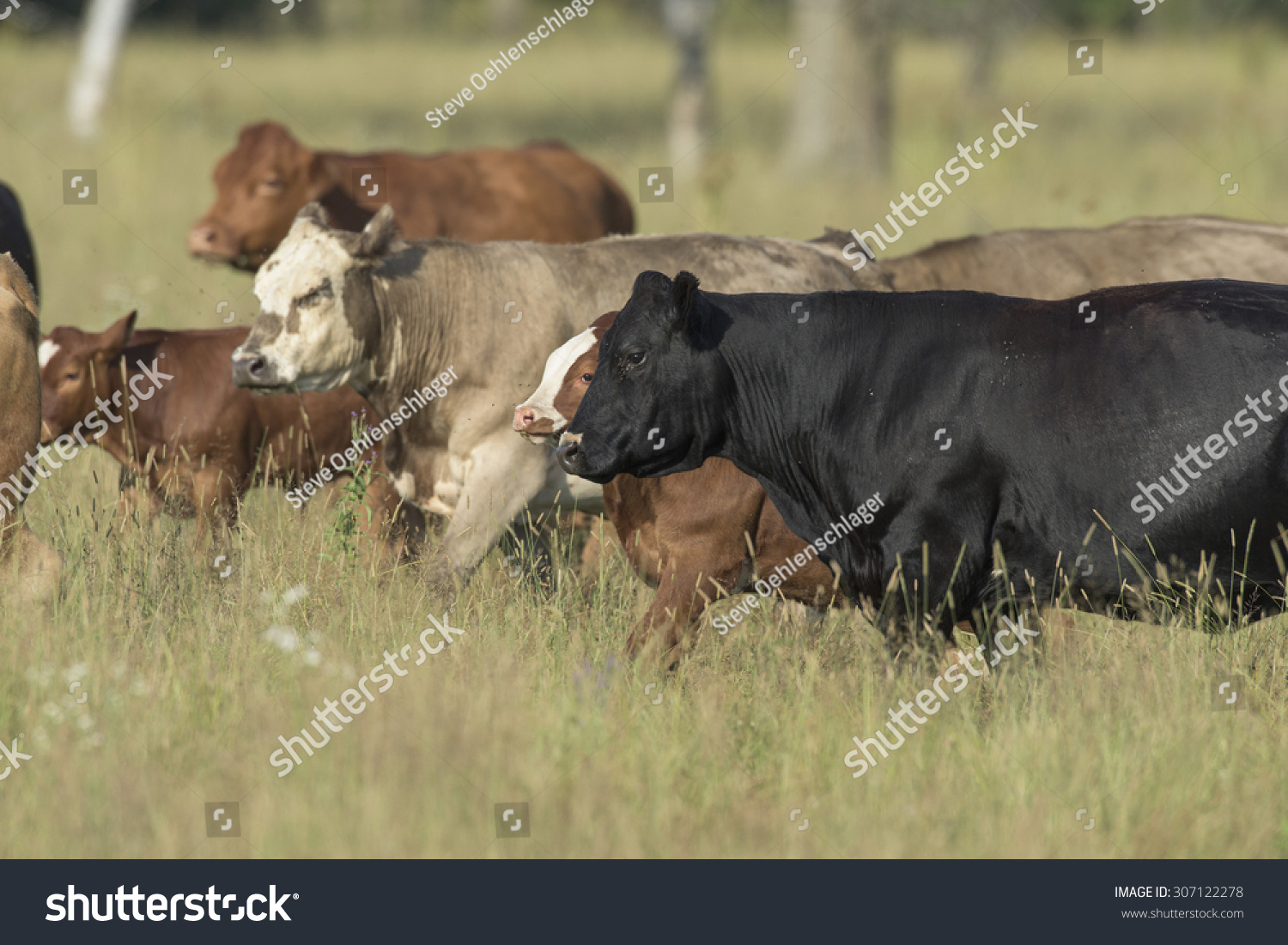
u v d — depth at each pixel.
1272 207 26.44
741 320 9.62
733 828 8.34
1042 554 9.46
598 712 9.16
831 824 8.34
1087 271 13.66
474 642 10.37
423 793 8.48
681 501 10.48
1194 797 8.46
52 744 8.84
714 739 9.02
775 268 12.20
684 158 38.03
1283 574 9.18
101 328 18.55
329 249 11.04
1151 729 8.99
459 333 11.49
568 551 12.31
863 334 9.59
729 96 54.72
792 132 37.72
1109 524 9.24
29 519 12.46
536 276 11.73
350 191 17.47
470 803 8.43
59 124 38.25
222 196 17.11
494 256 11.73
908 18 52.16
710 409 9.56
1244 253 13.49
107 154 32.34
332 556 11.62
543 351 11.59
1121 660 9.87
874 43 37.00
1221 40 69.81
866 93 37.06
